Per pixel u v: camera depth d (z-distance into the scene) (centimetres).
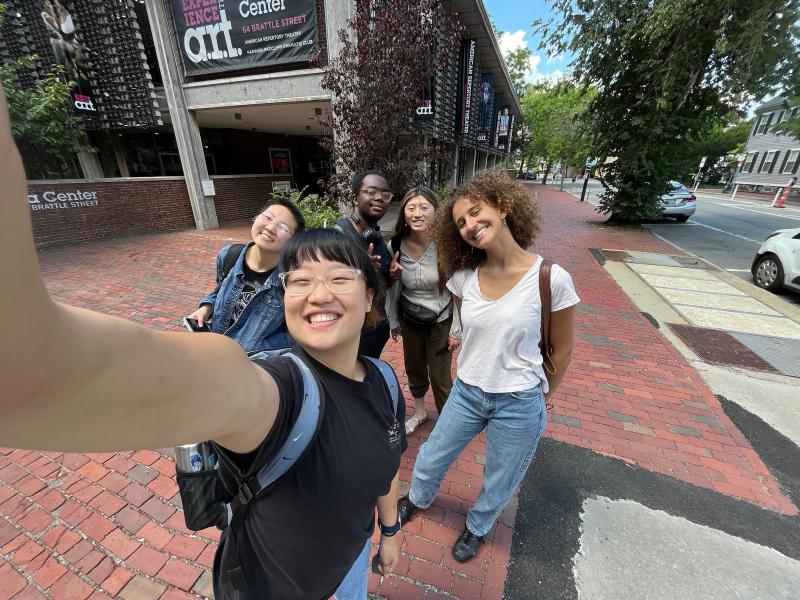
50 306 34
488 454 174
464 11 1103
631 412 309
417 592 177
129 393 44
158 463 249
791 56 935
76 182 849
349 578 129
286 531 88
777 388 347
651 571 187
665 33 993
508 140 2558
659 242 1015
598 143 1245
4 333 31
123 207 933
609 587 180
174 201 1031
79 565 186
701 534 206
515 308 152
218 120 1154
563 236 1084
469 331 166
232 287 188
